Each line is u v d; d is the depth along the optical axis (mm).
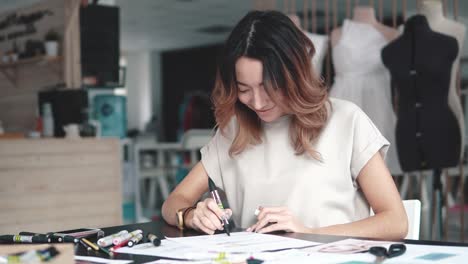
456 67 3811
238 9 9953
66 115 4914
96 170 4340
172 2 9312
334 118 1705
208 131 6320
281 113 1627
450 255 1151
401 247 1191
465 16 10242
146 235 1507
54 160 4133
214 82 1664
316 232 1493
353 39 4176
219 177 1859
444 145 3740
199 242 1387
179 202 1774
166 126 14773
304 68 1551
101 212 4359
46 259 992
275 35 1510
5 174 3920
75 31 5258
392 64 3873
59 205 4160
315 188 1675
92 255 1273
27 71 5789
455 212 5410
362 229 1508
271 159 1735
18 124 5961
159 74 14977
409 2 9391
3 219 3916
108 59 5578
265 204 1725
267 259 1163
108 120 5844
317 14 10406
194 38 12961
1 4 7762
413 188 5602
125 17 10492
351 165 1675
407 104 3818
